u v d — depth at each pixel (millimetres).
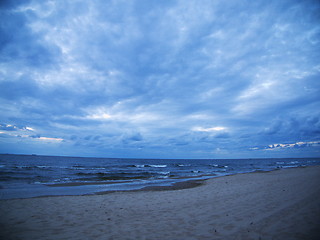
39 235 4238
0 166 35750
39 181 18109
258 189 9914
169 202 7707
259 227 4289
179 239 3867
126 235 4172
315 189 8391
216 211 5840
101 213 6125
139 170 38625
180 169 44281
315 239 3549
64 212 6281
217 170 40969
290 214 5031
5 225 4938
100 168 41656
